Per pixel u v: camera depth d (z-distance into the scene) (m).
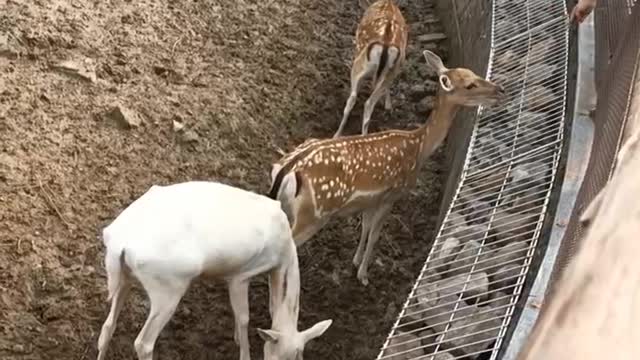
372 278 5.30
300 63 6.95
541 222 4.16
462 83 5.14
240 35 6.97
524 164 4.66
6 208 4.93
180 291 3.95
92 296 4.65
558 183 4.39
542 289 3.77
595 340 1.01
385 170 4.98
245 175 5.79
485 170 4.74
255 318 4.85
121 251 3.85
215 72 6.51
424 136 5.21
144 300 4.68
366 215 5.17
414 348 3.71
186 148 5.80
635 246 1.09
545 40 5.66
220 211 3.99
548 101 5.09
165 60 6.40
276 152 6.05
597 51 5.05
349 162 4.80
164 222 3.88
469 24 6.91
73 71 5.94
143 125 5.81
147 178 5.48
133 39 6.43
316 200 4.67
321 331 4.16
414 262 5.48
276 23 7.25
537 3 6.04
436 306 3.90
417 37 7.78
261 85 6.58
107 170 5.41
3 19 6.08
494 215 4.36
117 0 6.71
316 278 5.22
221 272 4.05
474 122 5.29
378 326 4.98
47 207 5.03
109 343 4.39
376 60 5.98
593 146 4.07
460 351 3.67
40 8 6.30
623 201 1.16
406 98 6.94
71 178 5.27
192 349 4.57
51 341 4.38
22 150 5.31
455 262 4.15
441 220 5.15
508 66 5.58
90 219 5.07
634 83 1.72
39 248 4.79
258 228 4.05
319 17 7.53
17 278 4.61
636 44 3.48
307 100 6.62
